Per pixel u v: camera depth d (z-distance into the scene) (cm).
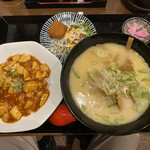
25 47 35
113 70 27
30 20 40
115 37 28
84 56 30
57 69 34
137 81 27
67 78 28
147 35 36
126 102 27
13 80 33
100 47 30
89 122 26
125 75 27
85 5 40
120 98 26
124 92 26
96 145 41
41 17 40
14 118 32
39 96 33
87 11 41
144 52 28
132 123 26
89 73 28
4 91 33
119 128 26
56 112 32
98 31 40
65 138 47
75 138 47
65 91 26
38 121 31
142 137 48
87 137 47
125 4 40
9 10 41
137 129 24
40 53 35
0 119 32
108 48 30
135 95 27
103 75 27
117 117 26
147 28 37
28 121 31
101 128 25
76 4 40
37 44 35
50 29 37
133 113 27
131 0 38
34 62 34
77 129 33
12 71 34
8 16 39
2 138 39
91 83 28
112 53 30
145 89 27
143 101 27
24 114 32
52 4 40
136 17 37
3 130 31
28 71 34
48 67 35
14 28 39
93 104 27
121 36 28
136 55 29
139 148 47
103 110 27
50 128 33
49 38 39
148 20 40
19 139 40
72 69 29
